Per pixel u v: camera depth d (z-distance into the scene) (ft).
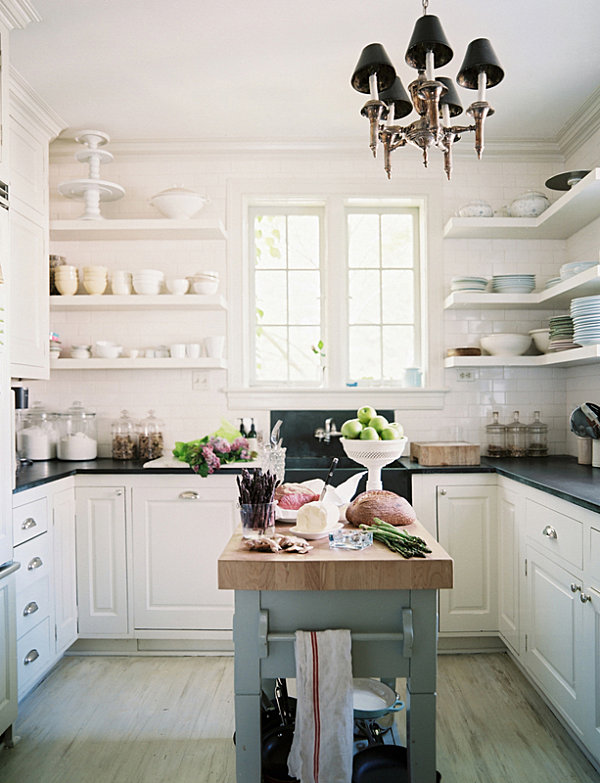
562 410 13.41
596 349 9.65
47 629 9.95
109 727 8.75
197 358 12.55
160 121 12.00
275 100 11.18
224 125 12.21
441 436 13.30
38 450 12.51
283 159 13.33
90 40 9.21
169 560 11.19
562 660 8.20
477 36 9.13
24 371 10.19
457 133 6.97
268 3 8.36
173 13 8.57
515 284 12.53
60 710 9.24
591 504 7.19
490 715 8.92
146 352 12.87
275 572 5.71
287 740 6.86
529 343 12.66
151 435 12.79
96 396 13.32
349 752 5.72
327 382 13.47
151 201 12.44
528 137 12.69
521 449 12.76
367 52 6.50
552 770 7.59
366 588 5.71
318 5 8.41
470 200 13.33
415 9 8.50
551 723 8.69
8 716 8.16
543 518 8.88
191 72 10.17
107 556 11.19
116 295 12.48
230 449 11.41
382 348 13.88
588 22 8.82
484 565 11.10
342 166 13.34
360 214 13.84
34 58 9.68
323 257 13.85
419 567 5.70
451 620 11.06
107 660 11.11
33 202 10.55
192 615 11.16
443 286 13.34
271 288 13.88
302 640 5.80
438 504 11.11
